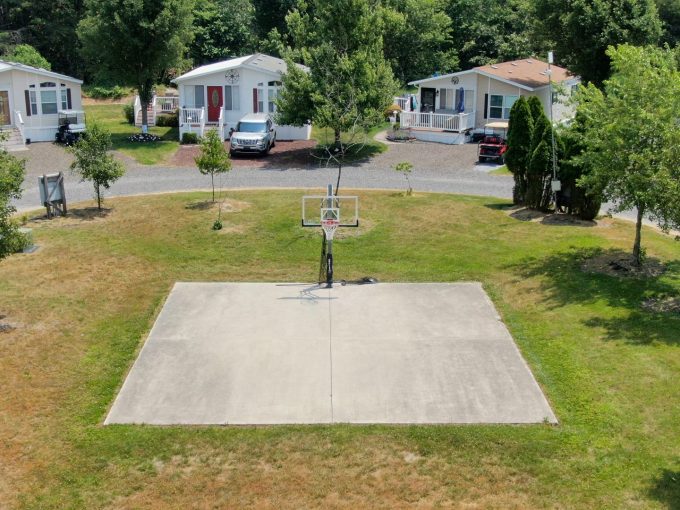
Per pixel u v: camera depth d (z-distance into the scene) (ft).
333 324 44.29
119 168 70.08
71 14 186.50
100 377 37.58
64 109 117.29
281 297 48.78
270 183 85.15
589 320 43.55
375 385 36.73
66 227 64.03
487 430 32.50
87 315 45.37
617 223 64.03
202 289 50.26
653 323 42.52
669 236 59.98
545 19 122.83
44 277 51.62
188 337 42.47
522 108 68.18
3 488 28.60
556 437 31.86
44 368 38.24
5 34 179.52
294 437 32.09
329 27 102.94
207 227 63.77
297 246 59.11
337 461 30.32
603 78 119.96
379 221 65.72
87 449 31.19
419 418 33.63
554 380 36.99
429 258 56.18
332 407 34.65
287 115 104.78
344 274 53.31
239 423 33.32
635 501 27.58
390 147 110.83
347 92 98.48
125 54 112.88
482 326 43.83
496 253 56.70
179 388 36.55
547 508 27.35
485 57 175.73
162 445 31.53
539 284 49.85
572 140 63.93
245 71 118.32
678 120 46.50
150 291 49.75
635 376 36.60
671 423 32.42
